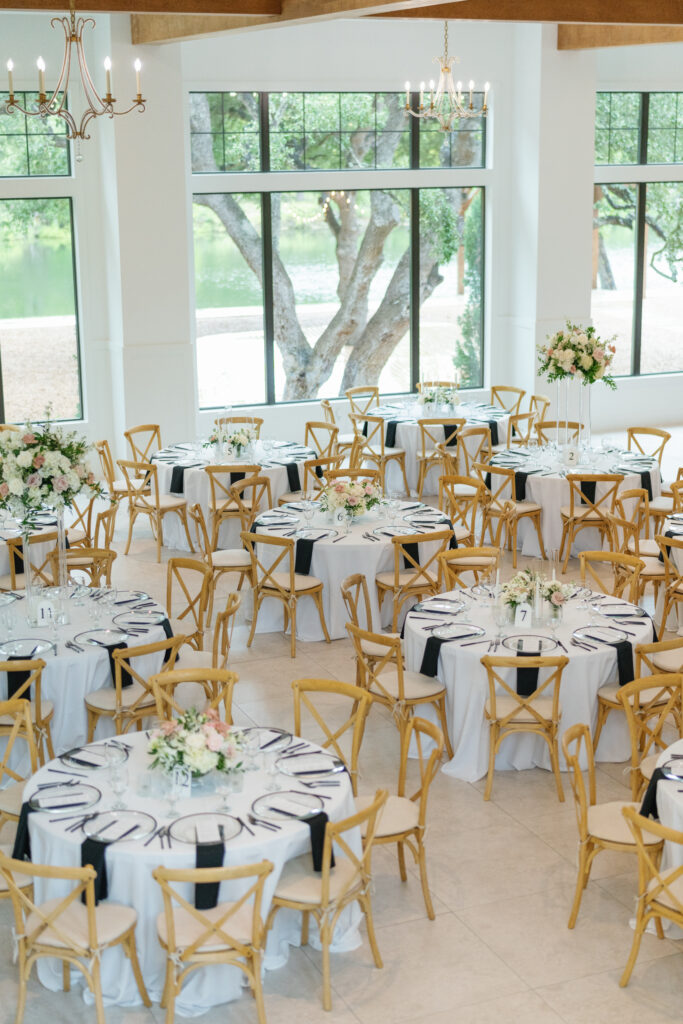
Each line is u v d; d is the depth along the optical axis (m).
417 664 7.07
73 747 6.85
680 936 5.41
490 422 13.41
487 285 15.93
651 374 17.17
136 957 4.83
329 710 7.89
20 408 13.97
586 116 15.25
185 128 13.70
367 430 13.53
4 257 13.50
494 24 15.06
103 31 12.99
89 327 13.97
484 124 15.48
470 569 9.53
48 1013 4.93
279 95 14.33
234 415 14.83
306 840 4.95
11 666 6.31
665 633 9.26
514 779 6.95
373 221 15.20
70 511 12.75
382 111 14.88
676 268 17.09
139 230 13.43
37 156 13.38
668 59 16.20
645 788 6.17
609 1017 4.87
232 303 14.72
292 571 8.83
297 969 5.19
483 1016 4.87
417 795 5.79
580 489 10.80
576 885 5.75
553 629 7.02
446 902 5.70
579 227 15.55
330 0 9.37
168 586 8.16
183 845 4.78
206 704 7.11
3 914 5.64
